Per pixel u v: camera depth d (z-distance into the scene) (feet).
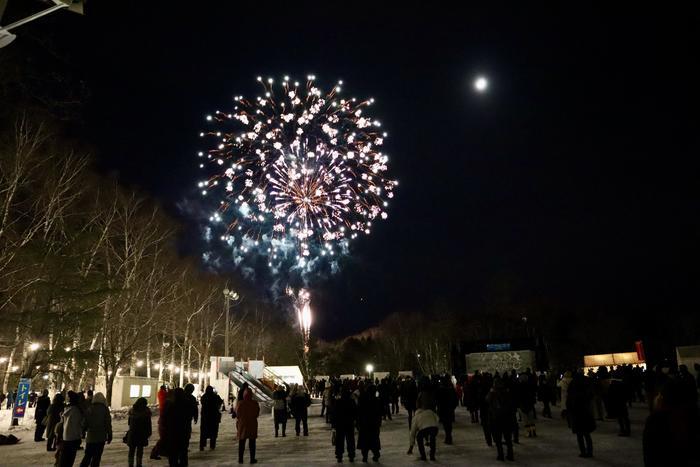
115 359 106.32
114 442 58.65
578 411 35.83
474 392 64.75
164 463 42.24
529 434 47.83
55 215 89.81
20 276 85.20
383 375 199.41
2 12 26.45
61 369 90.07
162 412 35.86
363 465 37.40
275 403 60.54
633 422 54.75
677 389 12.22
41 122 81.05
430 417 38.27
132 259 116.57
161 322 137.18
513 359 118.01
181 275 144.87
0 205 80.43
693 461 11.49
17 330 82.02
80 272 88.99
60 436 35.29
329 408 73.97
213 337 177.78
